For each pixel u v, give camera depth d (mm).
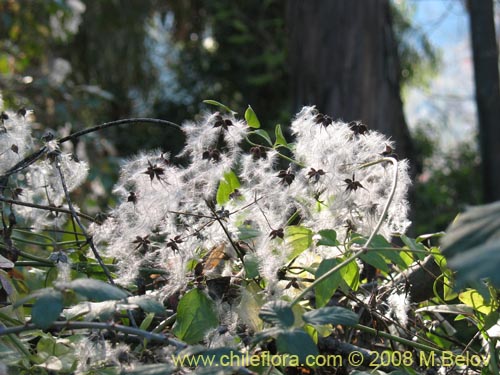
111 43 2686
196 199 402
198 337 367
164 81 2986
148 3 2748
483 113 1740
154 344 382
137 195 396
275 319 311
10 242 459
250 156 424
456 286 281
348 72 1390
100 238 425
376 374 385
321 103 1400
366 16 1400
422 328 470
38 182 461
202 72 2881
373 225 408
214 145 419
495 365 386
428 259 440
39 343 365
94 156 1469
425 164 2957
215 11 2818
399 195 410
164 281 463
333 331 430
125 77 2760
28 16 1619
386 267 369
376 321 434
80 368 350
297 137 427
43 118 1479
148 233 404
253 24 2771
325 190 408
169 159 407
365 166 413
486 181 1747
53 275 460
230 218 422
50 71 1744
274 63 2586
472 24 1759
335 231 384
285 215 421
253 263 383
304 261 428
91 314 327
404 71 2949
